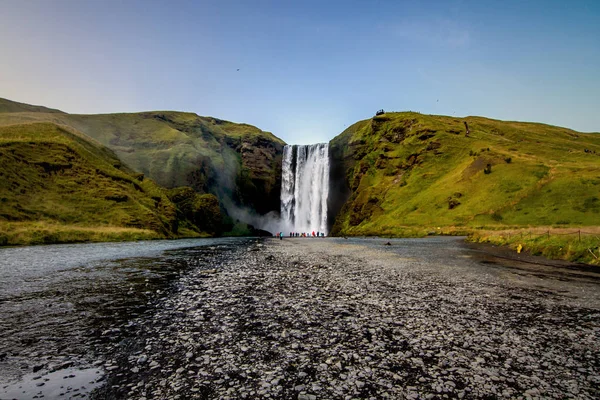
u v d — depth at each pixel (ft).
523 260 91.61
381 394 21.29
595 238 92.63
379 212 333.62
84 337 30.78
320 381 22.97
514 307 43.21
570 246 93.04
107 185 242.17
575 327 35.53
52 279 60.70
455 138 378.94
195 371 24.16
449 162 350.43
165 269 74.43
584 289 54.29
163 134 480.23
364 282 59.11
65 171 224.74
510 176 254.06
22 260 88.94
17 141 215.72
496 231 165.48
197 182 402.31
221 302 43.91
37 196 193.06
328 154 456.04
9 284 55.72
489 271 72.84
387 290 52.54
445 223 233.76
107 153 328.49
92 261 89.35
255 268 76.43
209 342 29.94
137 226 226.79
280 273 68.74
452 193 277.85
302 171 486.38
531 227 171.83
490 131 471.62
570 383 23.35
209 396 20.52
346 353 27.94
